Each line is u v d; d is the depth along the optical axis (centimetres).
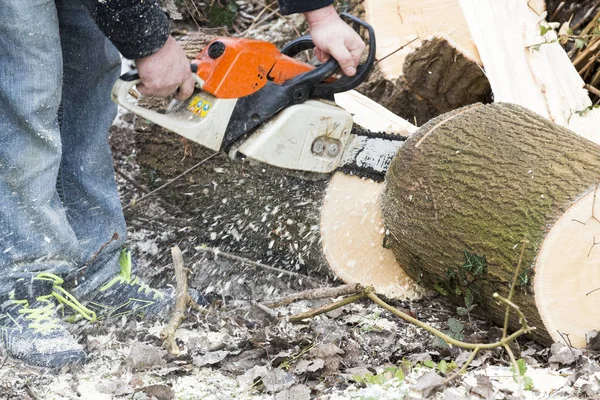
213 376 339
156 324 397
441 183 391
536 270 348
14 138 350
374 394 312
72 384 327
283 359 352
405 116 576
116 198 422
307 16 373
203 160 487
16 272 362
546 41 560
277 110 374
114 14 331
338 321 405
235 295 452
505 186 367
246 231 481
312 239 455
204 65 368
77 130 408
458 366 344
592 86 619
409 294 450
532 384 321
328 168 399
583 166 356
